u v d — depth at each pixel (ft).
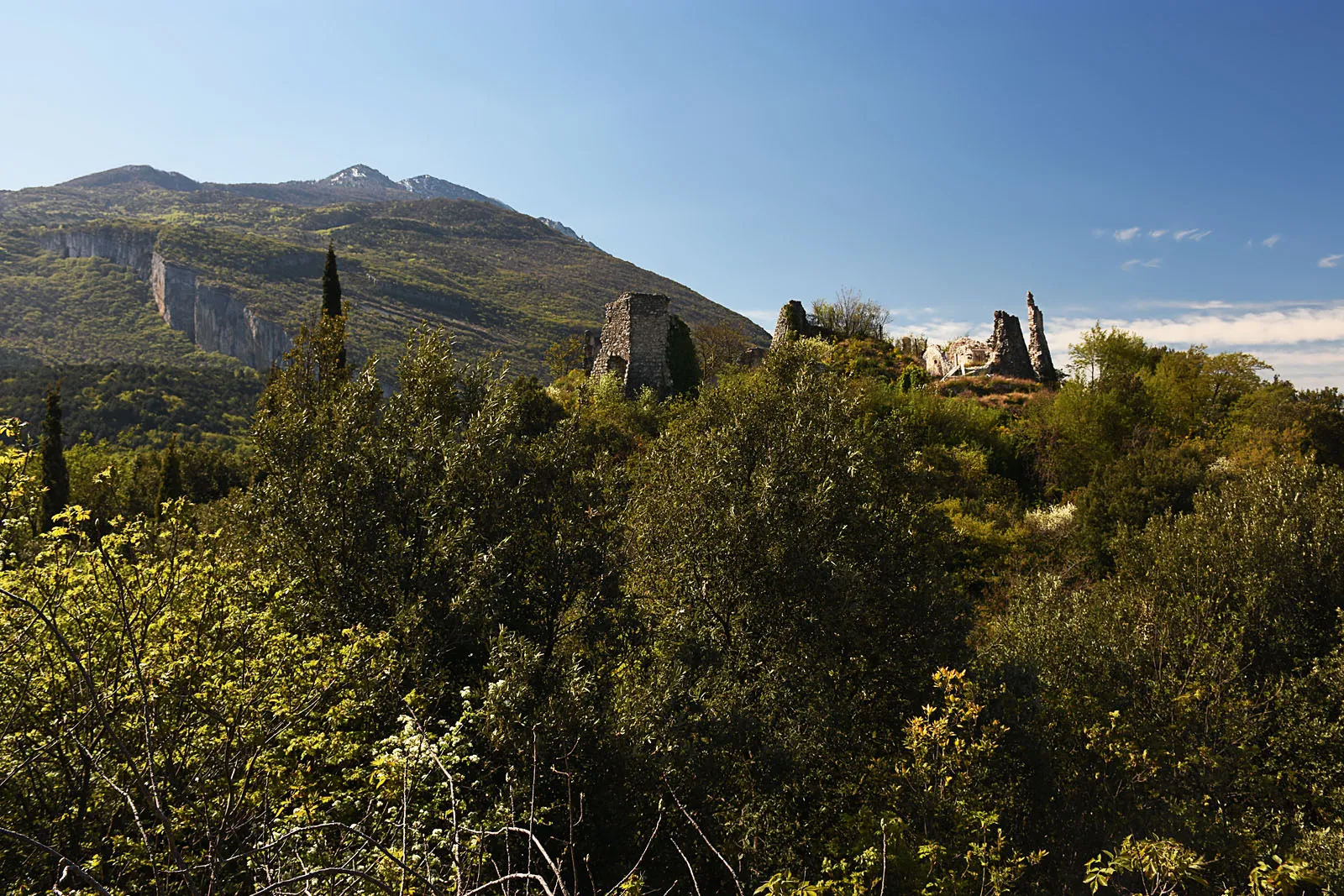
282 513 33.04
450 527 33.30
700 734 29.94
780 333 160.25
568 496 36.99
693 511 37.83
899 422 46.80
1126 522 84.07
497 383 40.96
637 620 36.11
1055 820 32.86
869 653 38.55
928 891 23.61
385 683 23.98
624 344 138.10
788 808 32.30
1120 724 35.12
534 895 13.50
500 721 24.61
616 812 26.43
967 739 30.58
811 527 34.96
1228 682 41.34
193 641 19.66
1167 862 22.49
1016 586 64.39
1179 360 136.15
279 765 17.53
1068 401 119.14
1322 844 31.68
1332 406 113.80
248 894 14.55
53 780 16.42
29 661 16.58
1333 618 46.80
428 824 17.33
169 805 15.26
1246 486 60.29
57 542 19.77
